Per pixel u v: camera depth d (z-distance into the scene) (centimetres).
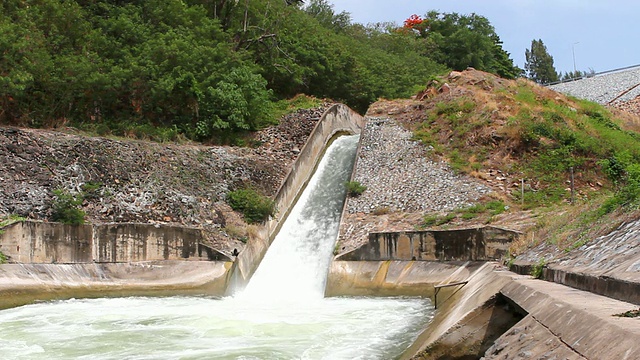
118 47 3466
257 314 1895
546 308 939
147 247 2403
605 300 915
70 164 2583
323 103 4625
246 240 2722
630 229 1268
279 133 3950
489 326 1191
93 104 3306
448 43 7412
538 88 4284
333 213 3183
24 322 1703
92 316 1814
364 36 7138
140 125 3378
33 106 3002
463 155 3203
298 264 2742
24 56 2858
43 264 2109
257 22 4916
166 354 1333
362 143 3672
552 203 2670
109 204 2531
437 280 2208
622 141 3281
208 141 3653
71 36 3306
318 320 1780
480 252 2173
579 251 1412
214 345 1427
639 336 590
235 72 3894
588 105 4225
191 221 2691
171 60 3584
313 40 5181
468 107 3600
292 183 3403
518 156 3106
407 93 5475
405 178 3133
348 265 2456
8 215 2172
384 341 1473
